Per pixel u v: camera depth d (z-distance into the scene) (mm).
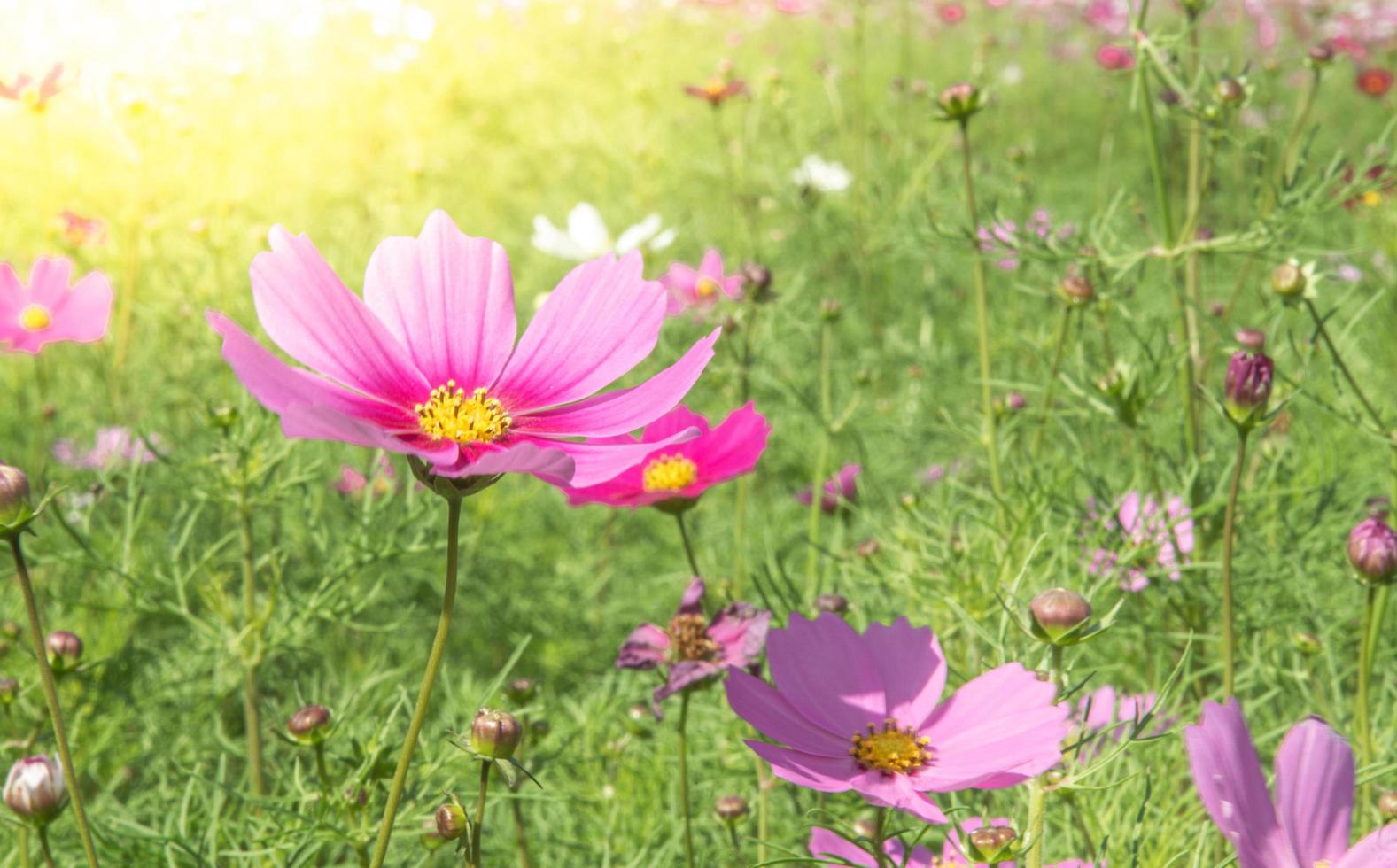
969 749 469
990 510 790
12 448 1134
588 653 1059
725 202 2020
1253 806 414
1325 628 702
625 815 725
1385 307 1202
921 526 792
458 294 491
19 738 715
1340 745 425
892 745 473
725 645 572
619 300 490
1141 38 710
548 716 830
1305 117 980
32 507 456
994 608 694
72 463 1075
